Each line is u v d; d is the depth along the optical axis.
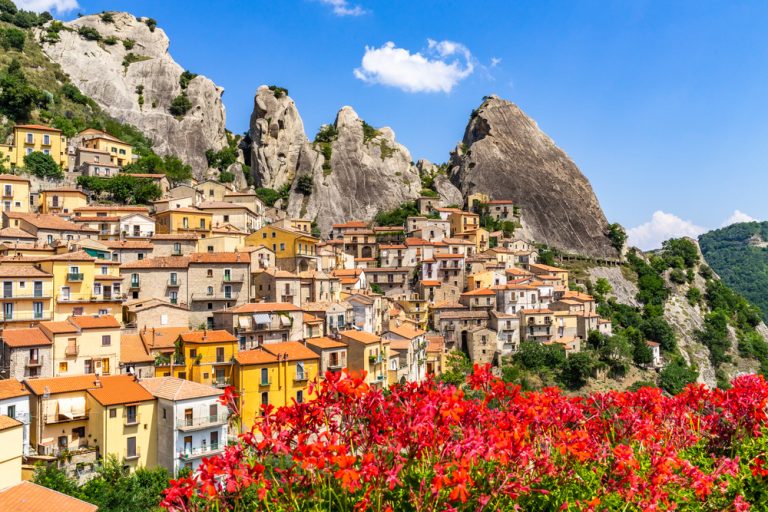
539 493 15.23
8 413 59.66
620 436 19.17
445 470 14.55
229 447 14.87
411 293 157.50
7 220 109.50
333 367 85.44
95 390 65.06
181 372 78.75
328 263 142.12
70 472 57.78
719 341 186.38
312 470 14.78
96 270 91.50
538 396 18.39
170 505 14.34
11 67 189.75
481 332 134.38
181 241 110.12
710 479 15.34
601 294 193.50
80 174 157.38
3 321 77.56
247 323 89.19
